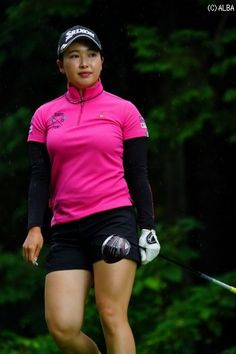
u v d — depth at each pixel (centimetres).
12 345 3228
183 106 3391
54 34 3484
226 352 2908
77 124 1416
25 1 3397
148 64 3366
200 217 3953
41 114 1454
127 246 1349
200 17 3647
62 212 1422
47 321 1393
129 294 1393
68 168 1415
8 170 3612
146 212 1425
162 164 3678
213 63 3525
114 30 3534
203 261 3947
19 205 3753
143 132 1436
